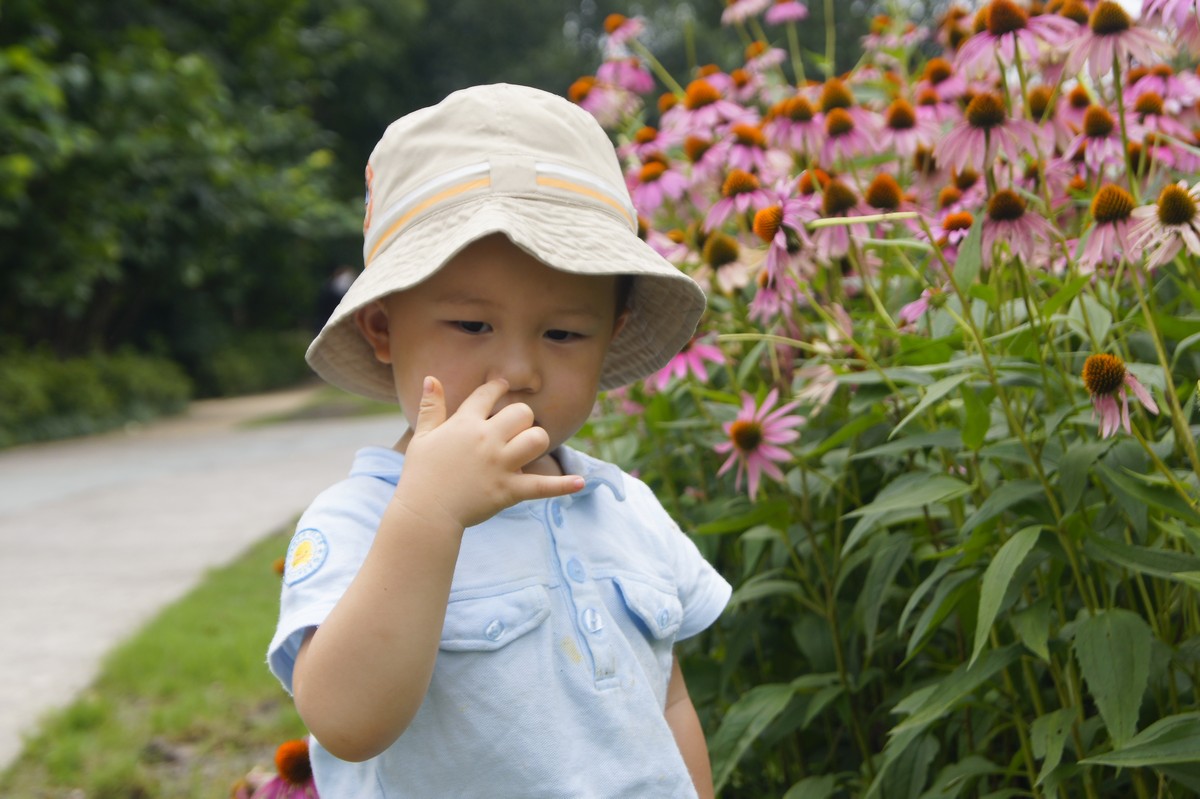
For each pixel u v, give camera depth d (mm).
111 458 10742
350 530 1275
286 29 16469
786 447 2061
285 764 1695
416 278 1149
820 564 1962
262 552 5734
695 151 2615
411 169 1301
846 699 1907
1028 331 1708
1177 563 1442
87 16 14031
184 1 15750
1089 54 1937
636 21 3568
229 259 16844
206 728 3334
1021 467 1841
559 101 1364
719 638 2207
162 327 19984
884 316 1939
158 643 4020
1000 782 1846
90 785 2975
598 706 1268
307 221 16500
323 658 1120
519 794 1221
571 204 1276
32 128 11578
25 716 3512
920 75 2938
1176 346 1866
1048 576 1693
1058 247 2064
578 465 1414
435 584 1113
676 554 1516
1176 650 1537
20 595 5062
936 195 2385
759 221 1975
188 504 7504
